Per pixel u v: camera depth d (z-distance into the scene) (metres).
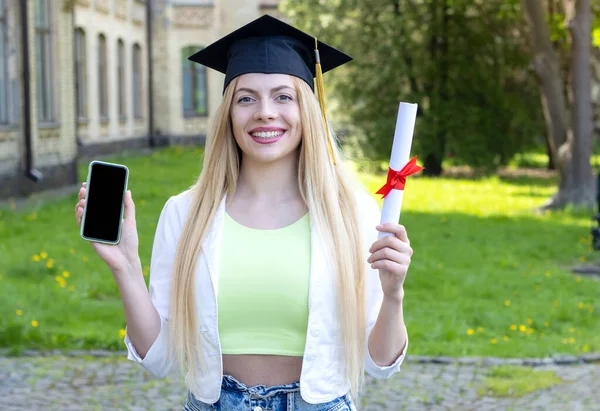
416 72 25.42
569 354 7.62
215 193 2.65
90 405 6.00
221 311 2.55
